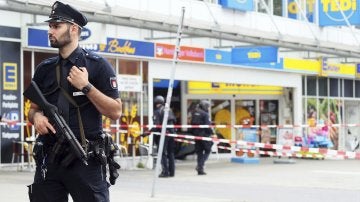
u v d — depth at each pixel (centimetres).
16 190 1958
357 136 4869
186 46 3359
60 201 773
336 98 4631
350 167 3250
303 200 1886
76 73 728
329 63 4394
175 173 2828
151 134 2692
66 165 748
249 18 3772
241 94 3991
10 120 2628
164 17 2742
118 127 3034
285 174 2794
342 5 4141
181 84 3684
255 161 3566
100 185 763
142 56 3141
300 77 4219
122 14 2533
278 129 3600
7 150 2616
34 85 752
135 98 3148
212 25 2995
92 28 2572
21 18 2673
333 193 2070
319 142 4100
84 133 754
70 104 753
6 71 2622
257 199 1895
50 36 751
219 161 3653
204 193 2036
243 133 3969
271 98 4162
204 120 2727
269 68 3906
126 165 3070
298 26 4144
